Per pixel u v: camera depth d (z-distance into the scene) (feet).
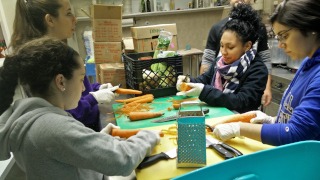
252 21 5.15
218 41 7.77
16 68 2.55
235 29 5.11
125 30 13.12
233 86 5.41
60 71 2.56
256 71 5.26
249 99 5.04
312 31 2.83
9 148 2.56
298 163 2.15
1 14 7.16
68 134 2.41
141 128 4.13
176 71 5.82
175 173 2.96
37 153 2.42
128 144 2.92
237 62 5.24
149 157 3.19
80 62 2.79
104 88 5.57
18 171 6.78
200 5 13.46
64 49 2.64
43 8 4.49
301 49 2.99
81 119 4.87
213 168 2.01
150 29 7.00
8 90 2.66
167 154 3.29
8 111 2.71
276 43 8.77
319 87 2.88
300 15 2.80
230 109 4.99
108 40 6.87
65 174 2.51
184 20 13.97
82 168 2.50
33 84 2.58
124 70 6.51
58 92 2.67
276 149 2.08
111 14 6.63
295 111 3.04
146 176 2.92
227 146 3.33
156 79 5.70
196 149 2.98
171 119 4.42
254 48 5.34
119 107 5.24
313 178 2.19
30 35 4.26
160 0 13.17
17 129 2.47
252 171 2.10
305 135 2.87
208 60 8.15
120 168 2.61
